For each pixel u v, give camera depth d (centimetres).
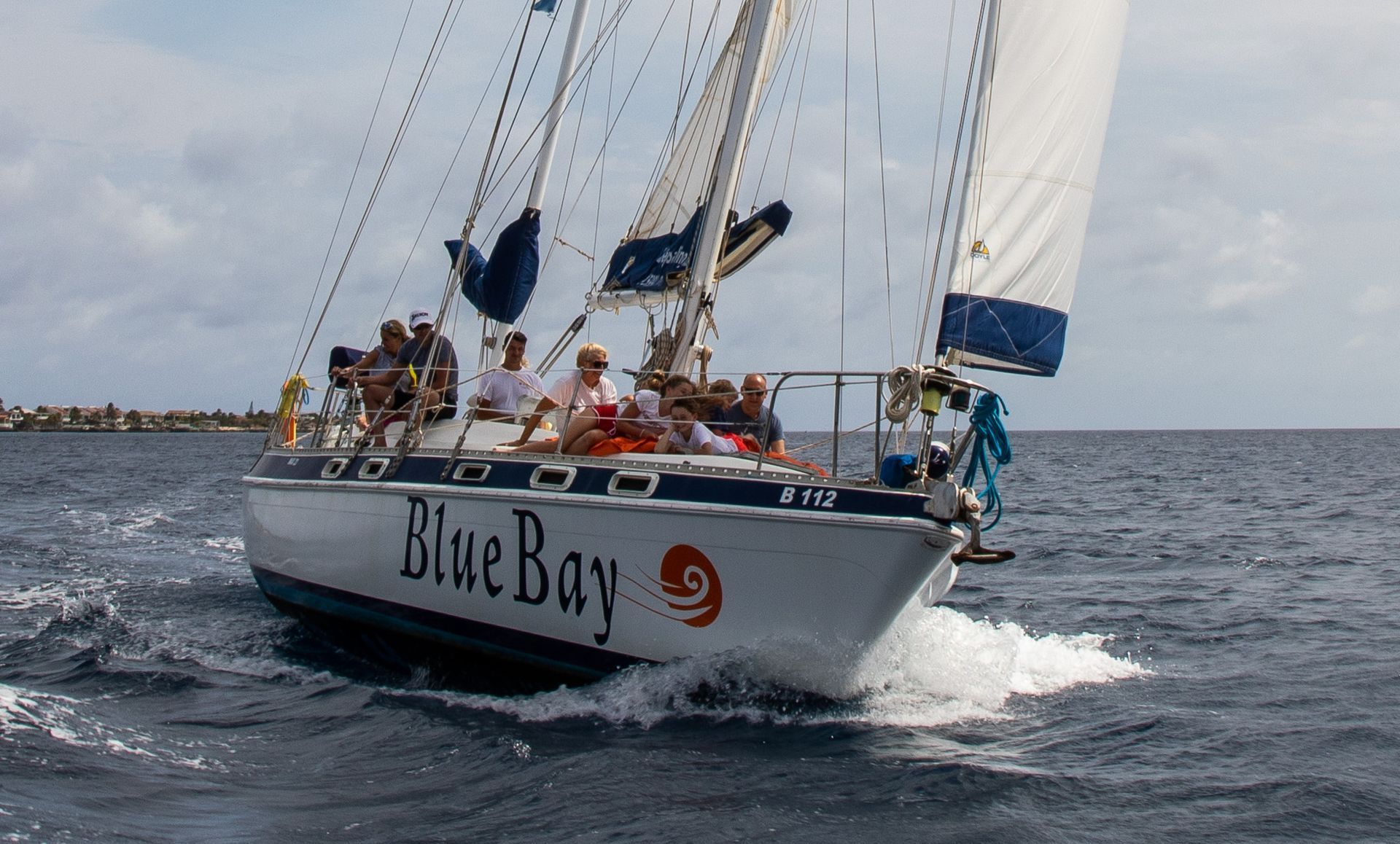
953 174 822
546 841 558
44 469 5234
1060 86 814
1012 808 607
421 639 920
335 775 665
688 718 761
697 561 764
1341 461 6450
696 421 861
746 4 1138
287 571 1100
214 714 810
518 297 1123
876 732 737
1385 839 571
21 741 691
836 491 732
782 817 589
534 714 782
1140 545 1973
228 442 11988
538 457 841
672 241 1108
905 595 738
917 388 750
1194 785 650
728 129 991
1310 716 806
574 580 811
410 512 920
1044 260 820
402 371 1102
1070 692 880
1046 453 8381
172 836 554
